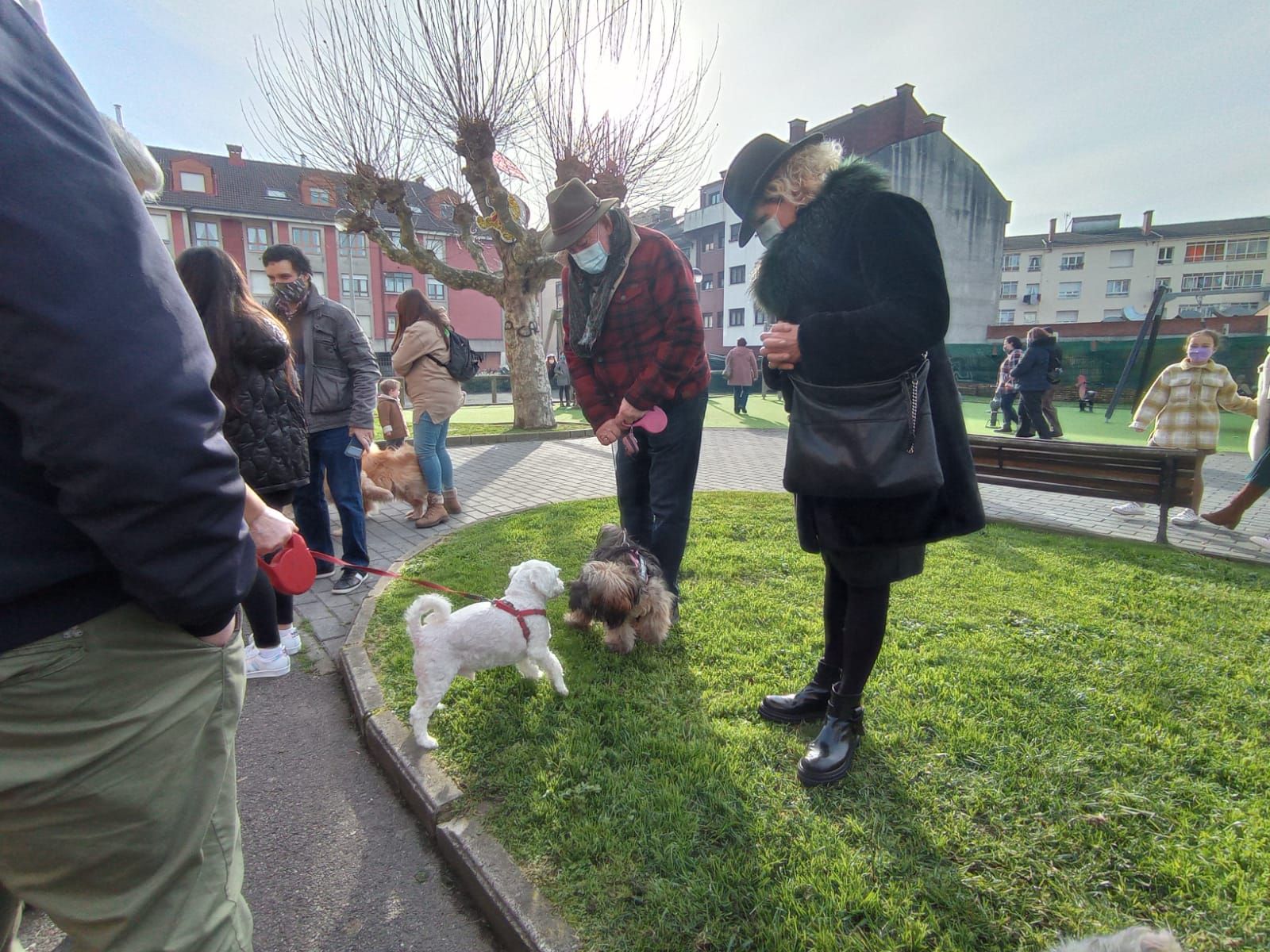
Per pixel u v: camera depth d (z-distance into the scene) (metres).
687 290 3.21
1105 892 1.81
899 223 1.85
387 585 4.29
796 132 37.91
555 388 24.44
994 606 3.75
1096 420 17.25
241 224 40.41
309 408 4.17
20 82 0.85
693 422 3.44
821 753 2.26
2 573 0.88
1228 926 1.70
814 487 1.97
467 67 10.40
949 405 2.02
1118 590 4.02
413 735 2.63
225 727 1.18
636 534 3.92
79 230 0.84
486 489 7.85
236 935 1.19
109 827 1.03
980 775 2.27
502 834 2.08
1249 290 63.16
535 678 2.97
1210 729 2.56
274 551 1.54
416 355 5.91
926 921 1.72
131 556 0.90
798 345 1.95
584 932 1.72
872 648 2.22
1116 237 68.06
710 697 2.82
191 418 0.92
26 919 1.98
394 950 1.84
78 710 0.97
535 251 12.30
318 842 2.26
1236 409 6.30
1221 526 5.79
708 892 1.81
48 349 0.81
